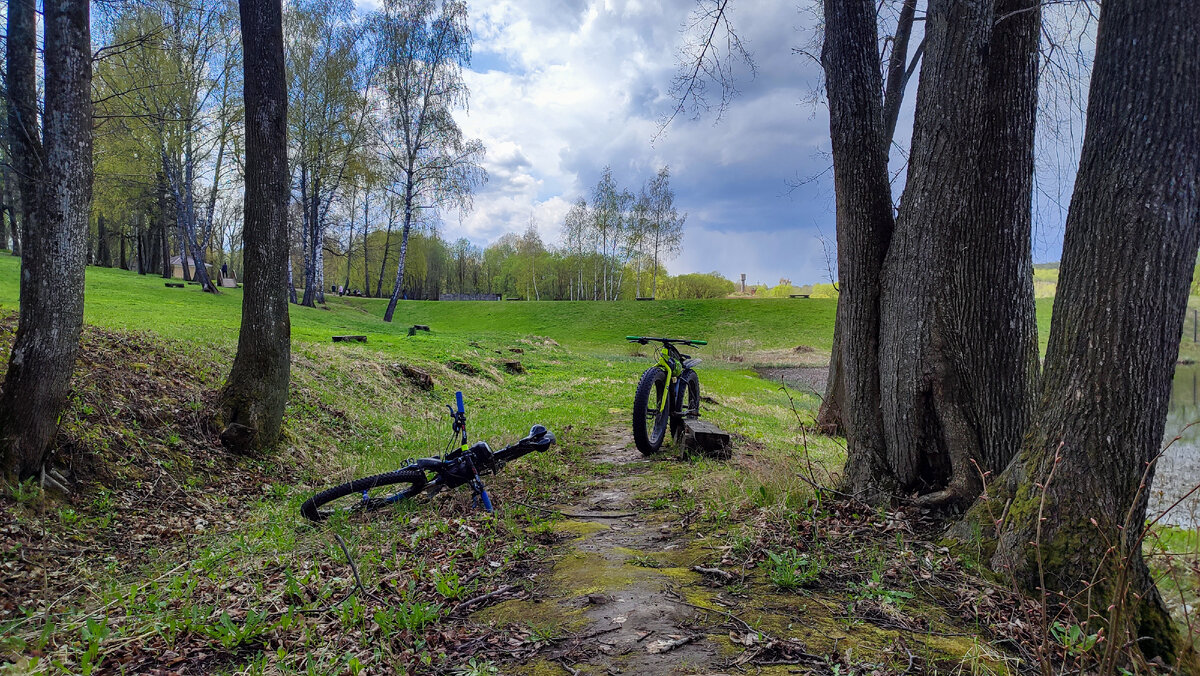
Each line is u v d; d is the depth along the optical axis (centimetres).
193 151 3175
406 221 3566
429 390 1473
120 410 702
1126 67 331
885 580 336
